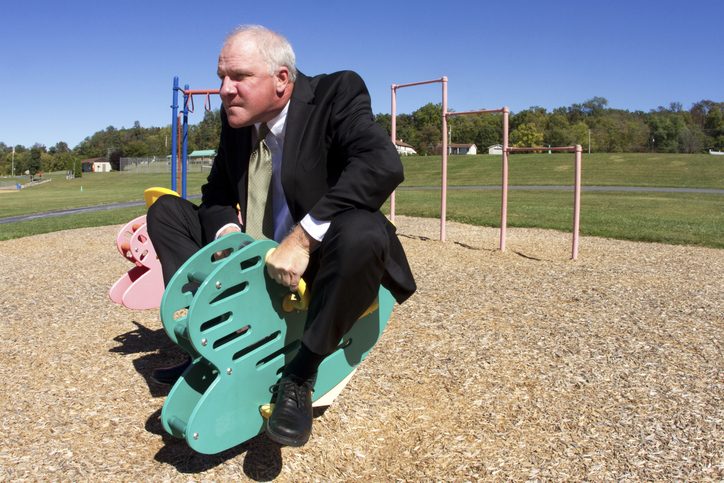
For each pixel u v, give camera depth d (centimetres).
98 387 279
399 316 398
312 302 188
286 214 220
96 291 503
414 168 4475
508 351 328
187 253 239
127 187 4153
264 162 220
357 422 243
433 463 212
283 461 212
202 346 178
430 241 772
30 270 620
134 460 211
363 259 178
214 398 184
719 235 830
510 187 2620
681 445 222
